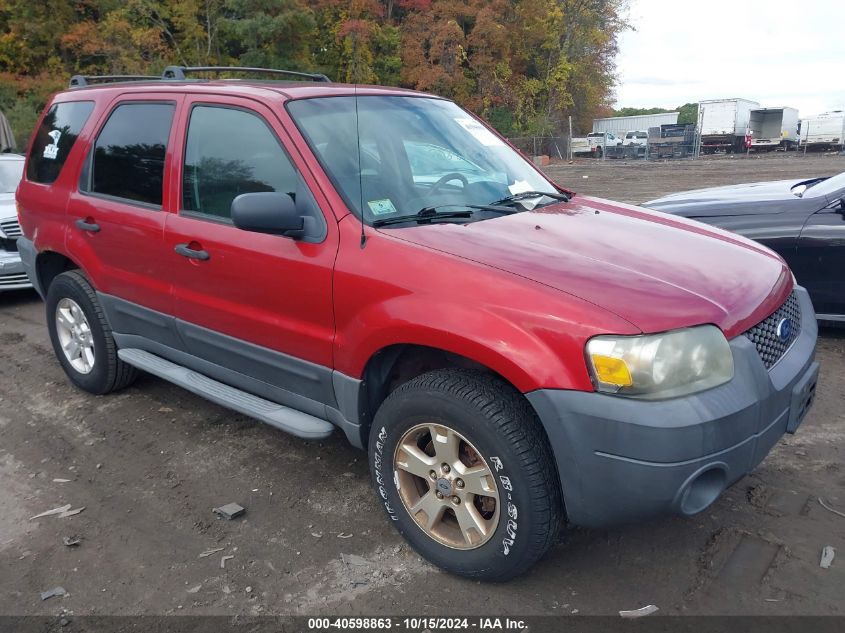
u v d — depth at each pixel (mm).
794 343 2963
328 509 3398
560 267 2660
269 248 3205
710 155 41500
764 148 42875
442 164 3549
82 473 3818
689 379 2400
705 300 2559
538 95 51969
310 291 3064
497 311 2527
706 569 2871
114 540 3197
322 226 3068
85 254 4309
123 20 35125
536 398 2447
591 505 2490
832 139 39062
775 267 3121
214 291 3521
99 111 4352
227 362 3643
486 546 2709
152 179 3885
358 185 3143
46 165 4730
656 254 2914
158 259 3789
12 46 35625
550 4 50906
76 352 4824
